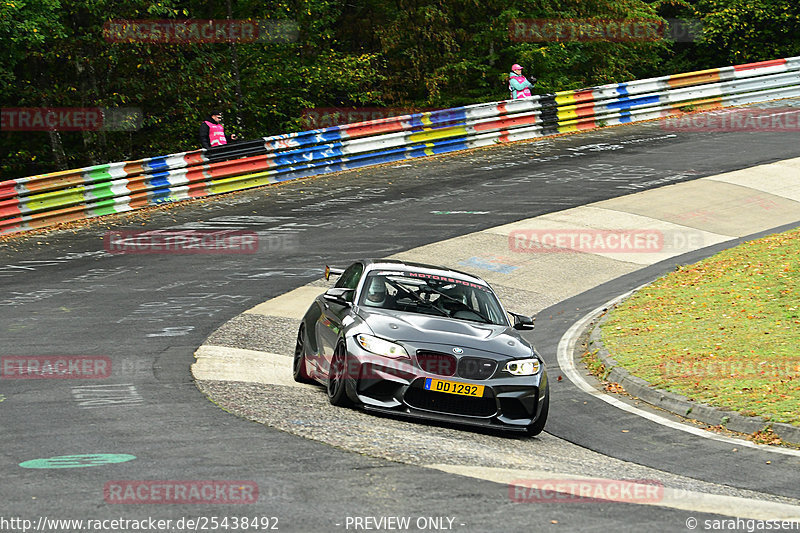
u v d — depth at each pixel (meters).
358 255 41.00
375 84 87.44
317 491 13.59
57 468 14.23
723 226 47.34
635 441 21.17
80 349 25.47
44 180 46.62
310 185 56.53
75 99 69.44
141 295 33.78
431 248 42.34
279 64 80.25
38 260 39.53
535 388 20.12
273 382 23.11
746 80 79.50
